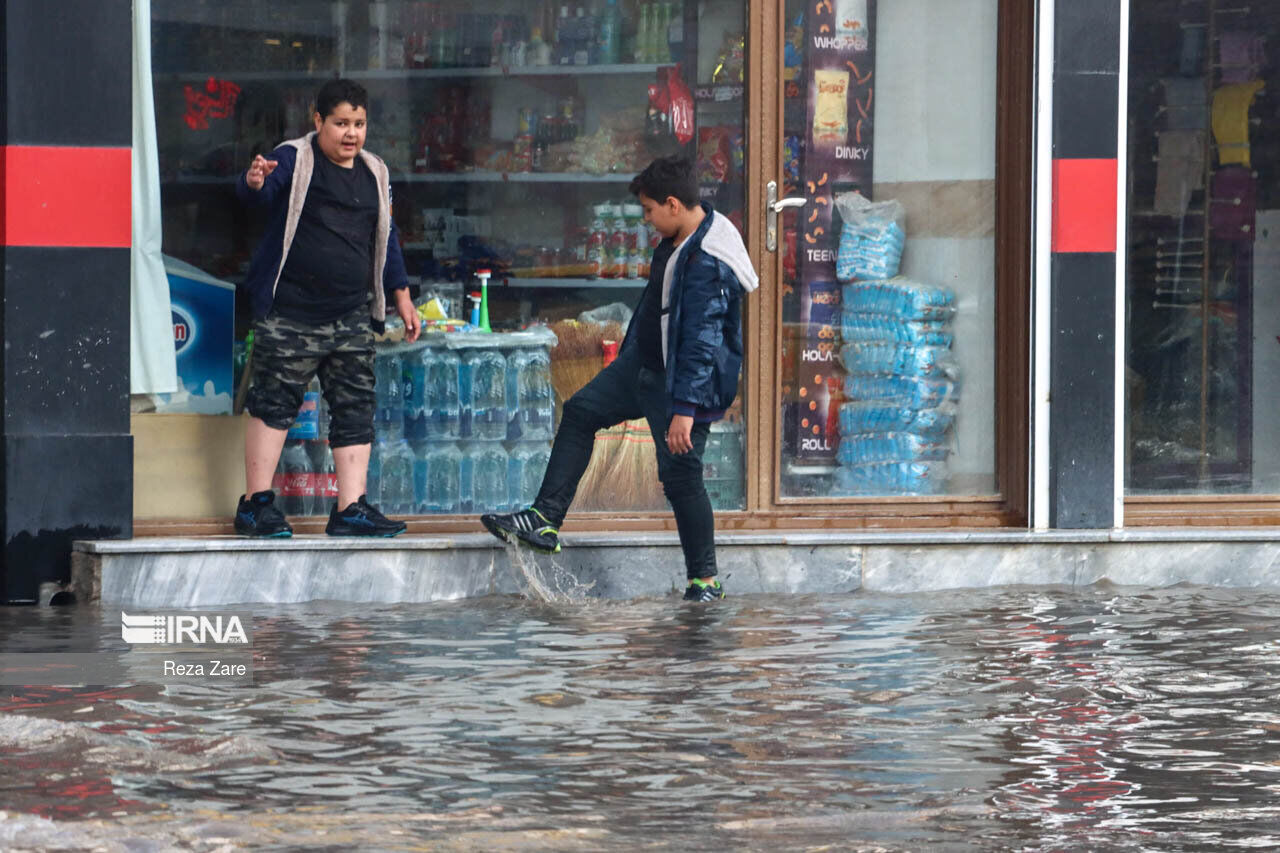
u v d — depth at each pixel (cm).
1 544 2283
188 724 1441
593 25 2680
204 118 2527
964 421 2730
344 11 2602
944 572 2473
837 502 2683
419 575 2314
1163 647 1884
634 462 2622
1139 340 2781
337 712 1499
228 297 2508
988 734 1445
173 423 2438
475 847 1098
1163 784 1291
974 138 2722
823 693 1608
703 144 2688
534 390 2628
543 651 1836
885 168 2731
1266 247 2802
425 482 2583
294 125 2580
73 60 2291
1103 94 2627
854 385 2719
